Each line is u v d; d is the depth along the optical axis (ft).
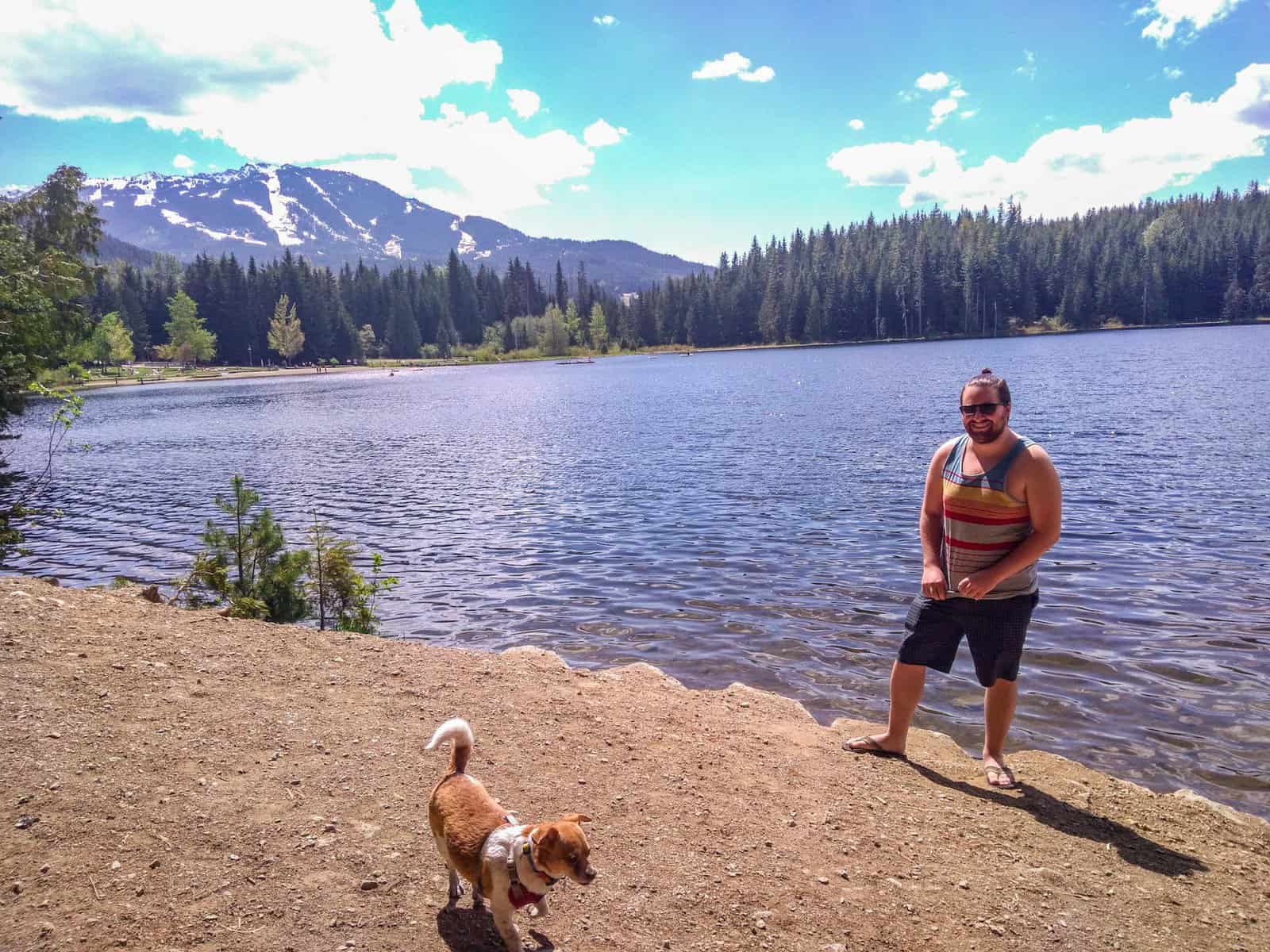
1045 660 29.63
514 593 42.80
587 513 64.13
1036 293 545.03
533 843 9.37
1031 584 16.29
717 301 614.34
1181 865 13.92
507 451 107.96
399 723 16.34
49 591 21.79
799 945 10.78
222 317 482.28
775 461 88.07
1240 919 12.26
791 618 36.76
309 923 10.25
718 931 10.91
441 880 11.43
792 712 20.71
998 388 15.47
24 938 9.47
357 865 11.53
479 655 21.68
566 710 18.08
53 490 84.69
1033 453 15.48
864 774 16.70
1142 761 22.22
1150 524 50.24
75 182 95.76
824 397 175.63
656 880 11.91
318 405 211.82
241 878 10.98
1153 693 26.66
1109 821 15.47
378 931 10.24
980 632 16.55
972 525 16.07
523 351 588.50
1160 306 522.88
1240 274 531.50
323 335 506.07
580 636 35.40
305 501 74.38
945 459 16.80
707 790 14.93
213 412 198.18
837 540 51.34
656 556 49.37
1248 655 29.58
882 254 587.27
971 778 17.20
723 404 172.24
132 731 14.66
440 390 273.13
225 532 29.66
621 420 145.79
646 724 17.94
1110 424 101.81
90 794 12.51
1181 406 117.08
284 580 29.14
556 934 10.53
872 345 527.81
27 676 16.20
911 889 12.34
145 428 161.48
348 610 31.30
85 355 66.44
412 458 104.53
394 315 579.48
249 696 16.92
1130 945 11.41
